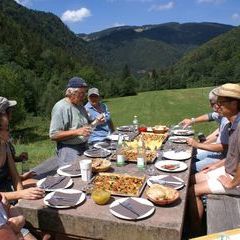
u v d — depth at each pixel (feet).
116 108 196.44
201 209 11.93
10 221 8.30
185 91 249.96
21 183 11.63
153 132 18.17
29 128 114.11
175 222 7.98
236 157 11.65
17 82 118.83
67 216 8.47
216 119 18.57
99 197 8.86
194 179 13.03
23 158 13.67
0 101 10.97
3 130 11.12
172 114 168.66
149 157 12.84
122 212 8.34
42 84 159.02
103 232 8.23
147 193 9.18
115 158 12.77
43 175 14.49
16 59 218.79
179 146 15.11
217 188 11.55
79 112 16.03
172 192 9.20
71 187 10.11
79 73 248.32
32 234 9.20
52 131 15.23
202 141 19.54
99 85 260.21
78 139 15.53
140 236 7.94
